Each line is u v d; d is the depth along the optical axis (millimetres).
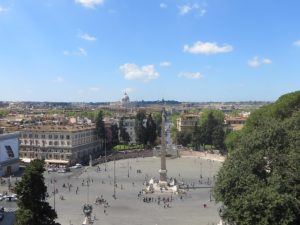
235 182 66625
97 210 116750
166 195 137750
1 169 175250
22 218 65500
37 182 67250
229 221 67375
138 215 111500
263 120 79438
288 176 64312
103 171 186500
